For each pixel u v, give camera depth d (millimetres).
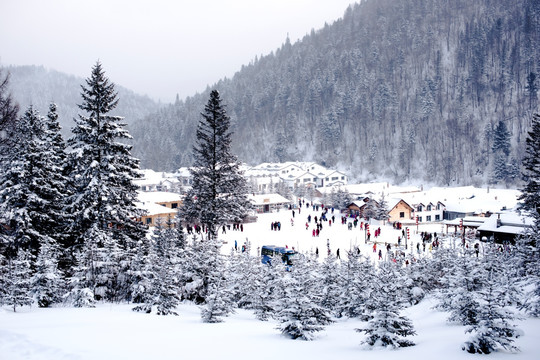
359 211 79625
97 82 26656
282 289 15719
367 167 183250
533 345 10500
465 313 13359
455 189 91938
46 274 19375
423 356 10117
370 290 19172
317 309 14500
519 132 161125
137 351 10453
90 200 25500
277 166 162750
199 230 45031
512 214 51219
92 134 25531
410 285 22531
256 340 12977
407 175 170625
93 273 21453
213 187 34750
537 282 14664
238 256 25312
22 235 24562
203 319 17359
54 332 12336
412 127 187875
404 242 49781
